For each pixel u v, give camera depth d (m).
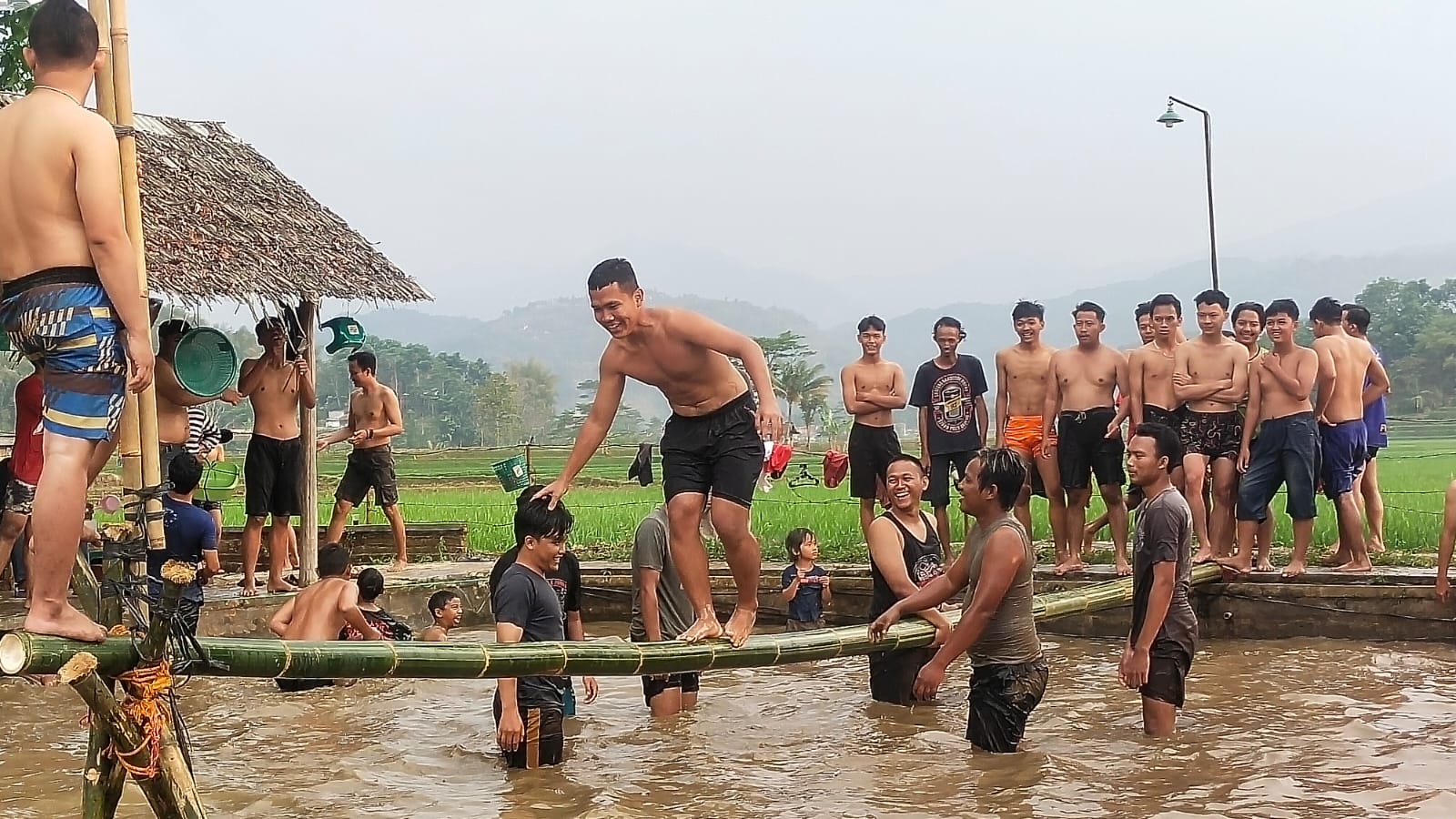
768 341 73.31
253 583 11.70
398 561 13.70
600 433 6.96
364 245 12.96
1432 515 14.49
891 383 12.39
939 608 9.56
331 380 104.19
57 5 4.57
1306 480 10.85
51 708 8.87
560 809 6.57
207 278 10.47
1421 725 7.89
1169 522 7.58
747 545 6.74
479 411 101.38
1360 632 10.87
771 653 7.07
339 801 6.73
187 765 4.99
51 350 4.43
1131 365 11.60
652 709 8.63
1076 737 7.84
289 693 9.31
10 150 4.41
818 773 7.19
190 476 9.55
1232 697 8.80
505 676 6.12
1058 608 9.55
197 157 12.26
